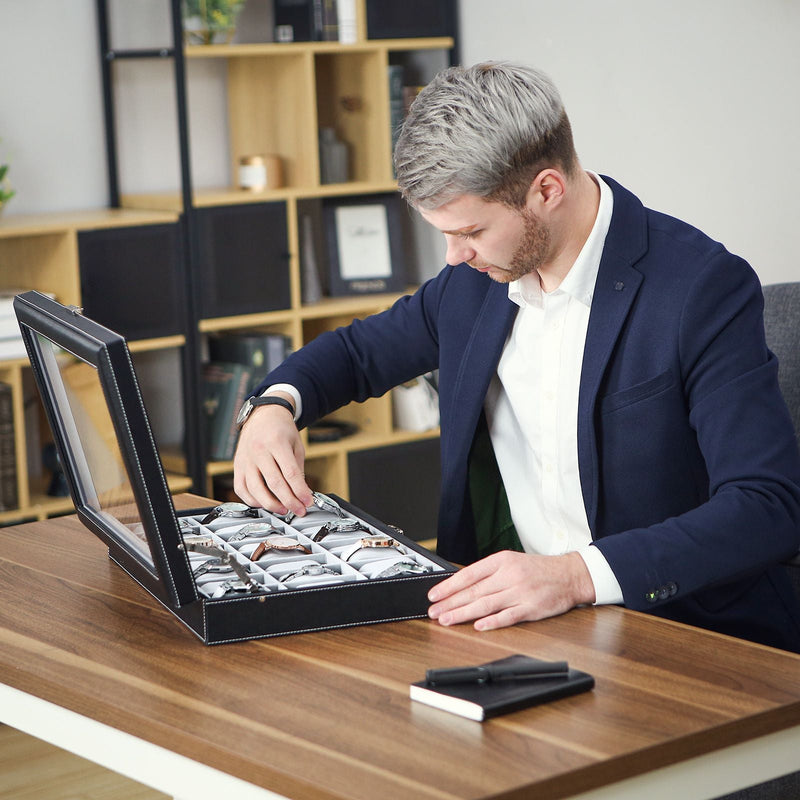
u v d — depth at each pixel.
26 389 3.80
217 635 1.49
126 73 3.90
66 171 3.86
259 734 1.25
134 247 3.61
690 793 1.25
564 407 1.88
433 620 1.55
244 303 3.79
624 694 1.33
